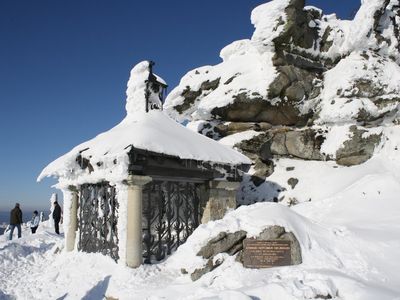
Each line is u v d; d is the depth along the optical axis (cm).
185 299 715
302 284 653
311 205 1196
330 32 1855
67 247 1236
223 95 1819
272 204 930
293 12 1734
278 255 802
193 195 1142
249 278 764
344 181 1476
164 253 1043
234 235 857
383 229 876
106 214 1051
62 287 980
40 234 1697
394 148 1572
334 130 1669
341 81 1712
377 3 1784
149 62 1211
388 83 1697
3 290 1030
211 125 1847
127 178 941
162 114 1212
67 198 1271
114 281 891
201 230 904
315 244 822
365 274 719
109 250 1021
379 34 1833
